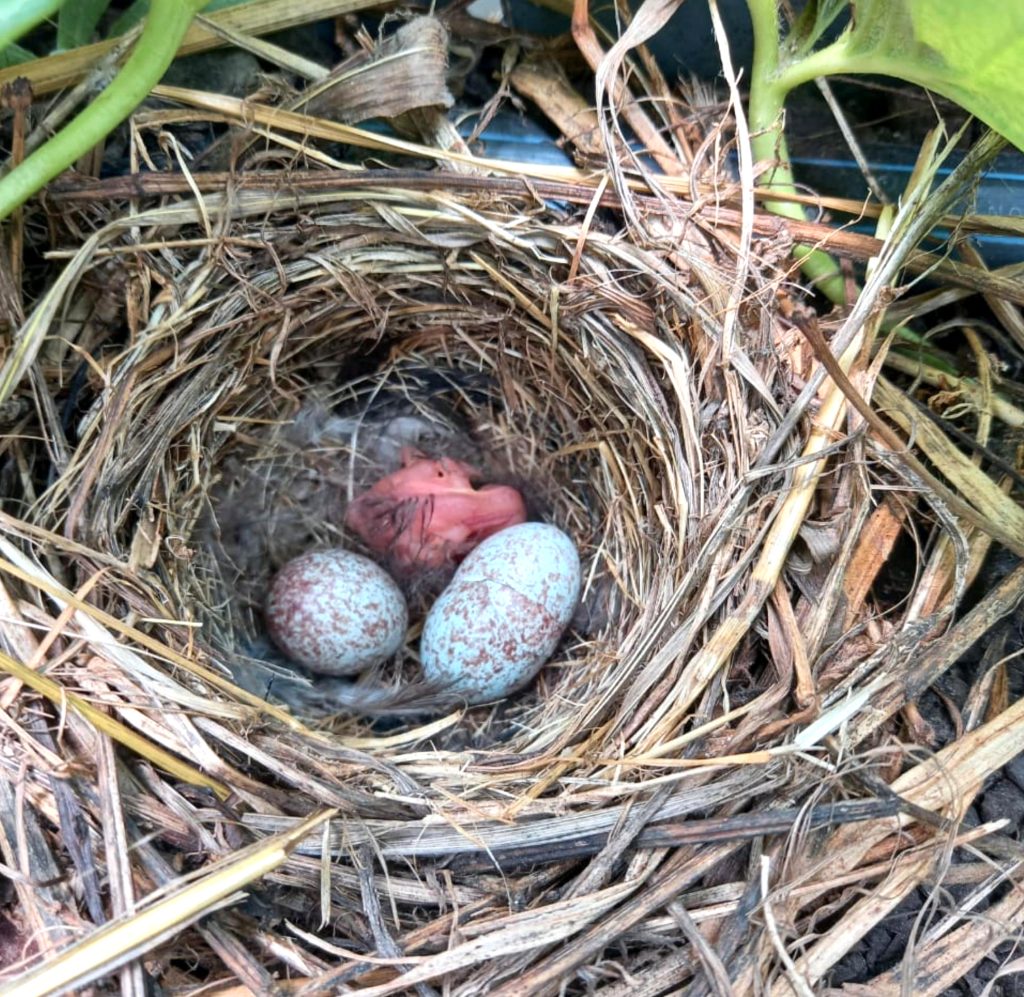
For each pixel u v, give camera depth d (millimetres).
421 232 91
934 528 84
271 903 71
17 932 71
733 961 69
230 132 85
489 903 73
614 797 76
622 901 72
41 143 79
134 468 87
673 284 86
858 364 84
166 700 74
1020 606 84
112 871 67
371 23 93
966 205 83
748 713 76
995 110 69
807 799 73
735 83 80
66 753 71
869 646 79
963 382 90
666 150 91
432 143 90
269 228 88
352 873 72
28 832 69
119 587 80
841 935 71
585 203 89
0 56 84
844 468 82
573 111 92
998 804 78
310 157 87
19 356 79
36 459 86
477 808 76
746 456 82
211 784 73
